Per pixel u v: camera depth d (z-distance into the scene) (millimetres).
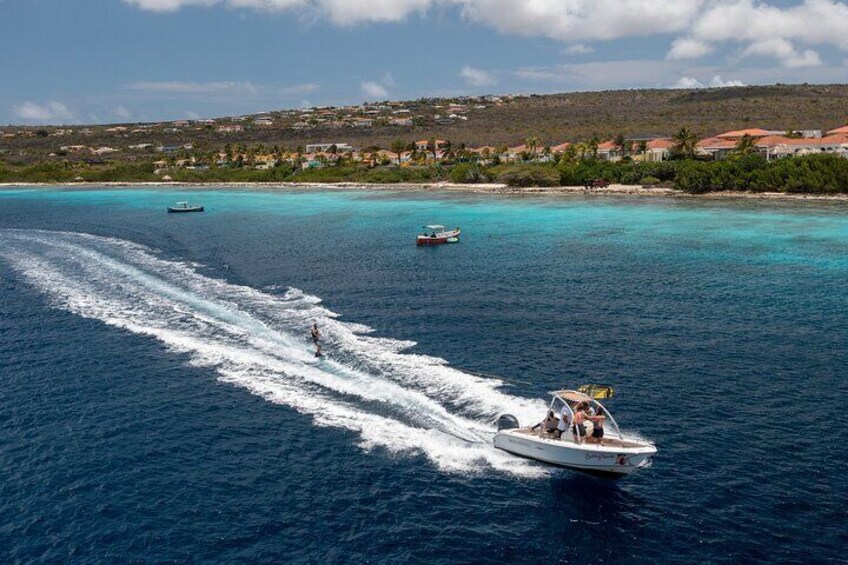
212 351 41625
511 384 36188
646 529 23906
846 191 125938
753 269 65750
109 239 92062
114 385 37094
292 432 31047
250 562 22578
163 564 22562
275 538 23766
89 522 24875
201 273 66250
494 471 27766
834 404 33500
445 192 165500
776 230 91125
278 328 46031
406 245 85125
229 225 108688
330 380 36688
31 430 32156
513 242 86250
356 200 152375
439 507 25344
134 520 24938
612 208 122625
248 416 32750
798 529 23688
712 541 23172
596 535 23625
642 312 50469
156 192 186875
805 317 48406
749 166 138375
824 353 40656
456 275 65000
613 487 26500
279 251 80938
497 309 51531
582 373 37906
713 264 68750
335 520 24688
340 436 30578
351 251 80625
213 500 26047
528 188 162000
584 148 182875
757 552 22562
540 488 26531
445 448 29453
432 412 32750
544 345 42719
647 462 28234
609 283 60531
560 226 101125
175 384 36844
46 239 92750
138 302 54062
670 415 32562
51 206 147500
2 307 54094
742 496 25703
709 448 29312
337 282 61875
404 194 163750
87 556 22984
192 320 48344
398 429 31188
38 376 38875
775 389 35438
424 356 40375
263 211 132125
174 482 27359
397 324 47375
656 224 100500
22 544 23688
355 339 43406
